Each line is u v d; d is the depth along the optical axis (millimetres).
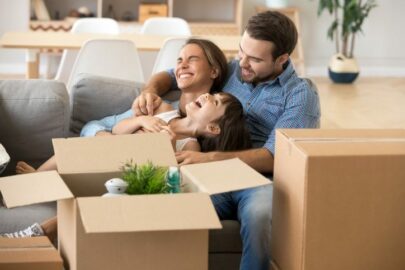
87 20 5887
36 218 2744
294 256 2107
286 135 2207
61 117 3117
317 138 2168
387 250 2090
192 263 1999
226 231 2729
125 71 4953
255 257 2525
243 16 8594
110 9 8156
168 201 1975
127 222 1867
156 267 1983
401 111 6910
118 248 1956
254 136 3068
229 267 2760
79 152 2289
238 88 3182
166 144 2383
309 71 8820
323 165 1998
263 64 2967
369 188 2035
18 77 7961
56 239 2521
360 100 7398
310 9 8648
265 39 2928
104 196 2035
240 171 2246
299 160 2045
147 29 5879
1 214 2736
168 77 3439
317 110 2984
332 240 2051
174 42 4867
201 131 2936
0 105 3070
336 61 8336
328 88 8031
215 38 5250
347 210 2039
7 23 7973
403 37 8883
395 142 2150
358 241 2064
